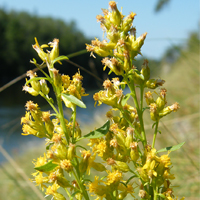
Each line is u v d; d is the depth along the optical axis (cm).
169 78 116
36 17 684
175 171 53
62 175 26
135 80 28
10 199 58
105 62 28
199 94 78
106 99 27
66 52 644
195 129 63
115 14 28
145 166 26
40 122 27
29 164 91
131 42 27
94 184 26
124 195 26
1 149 47
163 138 63
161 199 26
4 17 655
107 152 27
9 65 634
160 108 28
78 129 27
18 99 394
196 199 44
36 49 26
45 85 27
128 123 28
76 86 27
